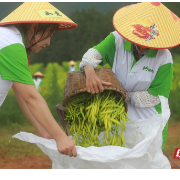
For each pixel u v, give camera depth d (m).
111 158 1.93
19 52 1.88
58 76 17.28
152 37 2.25
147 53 2.56
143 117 2.73
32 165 4.60
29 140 2.11
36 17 1.95
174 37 2.27
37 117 1.88
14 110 7.91
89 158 1.94
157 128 2.08
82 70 2.50
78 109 2.37
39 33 2.06
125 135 2.52
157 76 2.62
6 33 1.91
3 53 1.86
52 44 43.47
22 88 1.88
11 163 4.69
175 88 10.05
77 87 2.27
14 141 5.99
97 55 2.57
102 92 2.39
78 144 2.35
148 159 2.06
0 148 5.52
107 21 46.16
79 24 45.81
